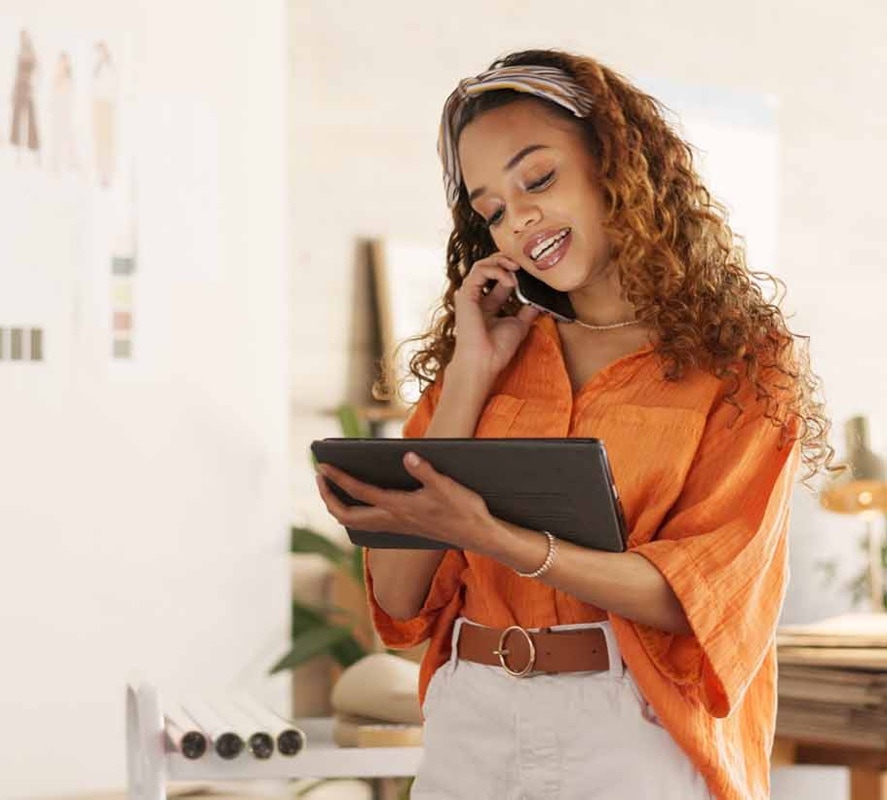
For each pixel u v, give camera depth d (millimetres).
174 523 4074
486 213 1819
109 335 3965
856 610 3734
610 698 1648
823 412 1773
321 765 2543
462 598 1836
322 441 1597
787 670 2699
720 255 1820
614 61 5879
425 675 1867
